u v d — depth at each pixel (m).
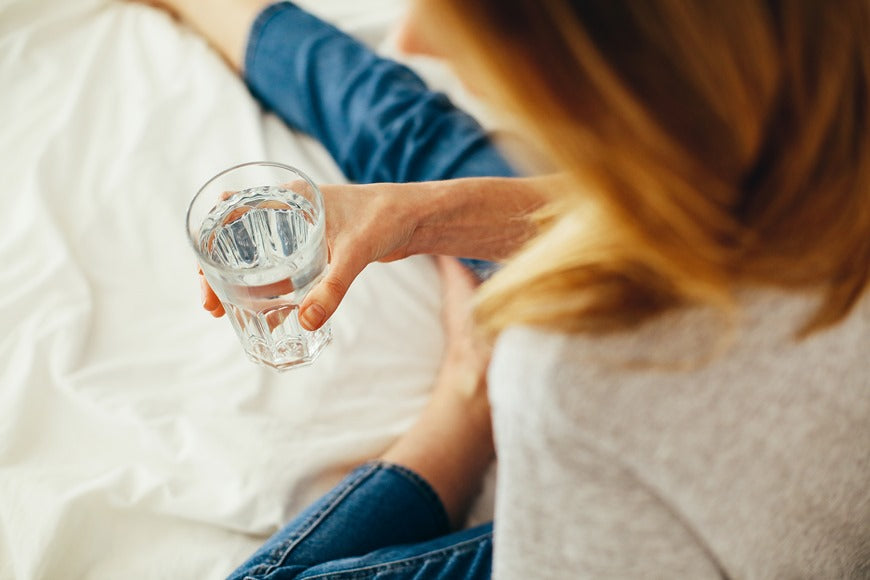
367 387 0.94
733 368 0.41
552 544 0.49
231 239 0.67
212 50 1.19
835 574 0.55
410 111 1.05
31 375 0.88
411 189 0.75
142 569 0.83
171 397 0.90
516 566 0.52
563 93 0.35
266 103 1.18
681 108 0.34
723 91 0.34
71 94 1.09
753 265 0.38
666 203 0.35
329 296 0.66
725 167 0.36
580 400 0.40
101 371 0.90
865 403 0.46
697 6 0.32
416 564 0.77
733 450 0.43
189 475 0.86
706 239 0.36
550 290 0.39
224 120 1.09
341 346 0.94
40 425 0.87
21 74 1.12
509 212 0.79
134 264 0.98
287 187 0.64
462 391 0.93
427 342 0.99
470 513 0.93
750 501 0.46
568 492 0.45
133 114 1.08
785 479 0.46
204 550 0.84
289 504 0.87
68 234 0.98
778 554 0.51
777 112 0.36
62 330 0.91
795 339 0.41
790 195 0.37
